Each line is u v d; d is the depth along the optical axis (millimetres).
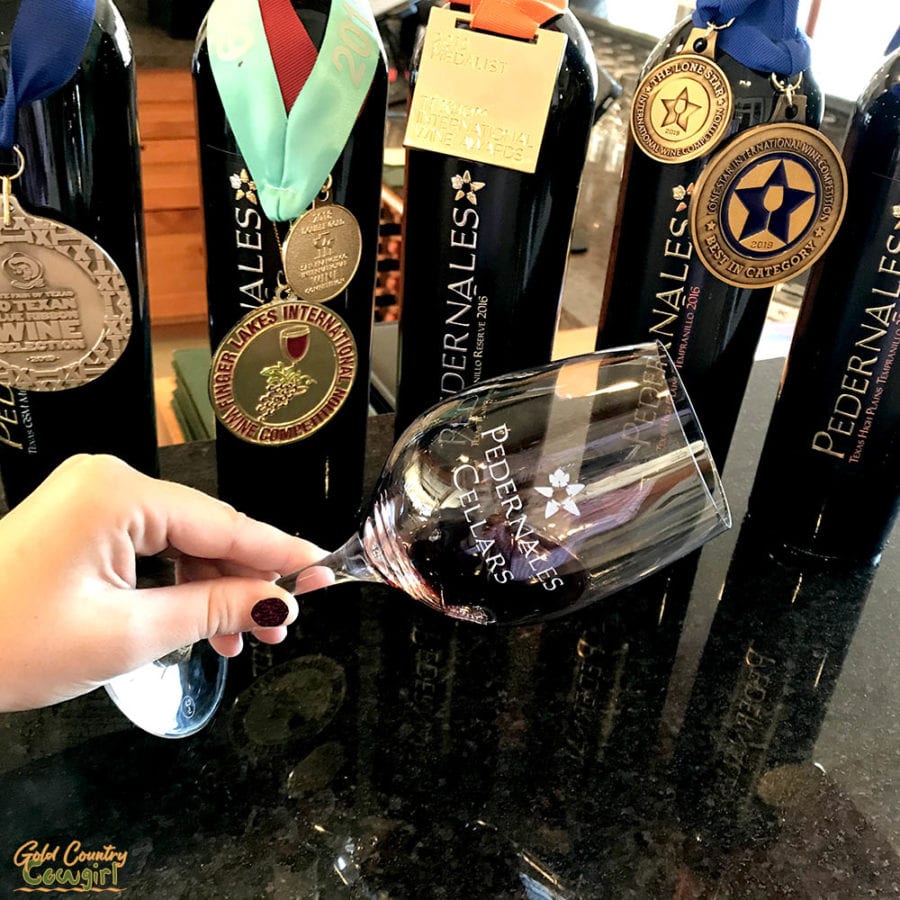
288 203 438
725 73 449
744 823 405
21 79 397
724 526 411
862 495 532
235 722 437
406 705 452
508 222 480
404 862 380
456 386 531
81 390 468
